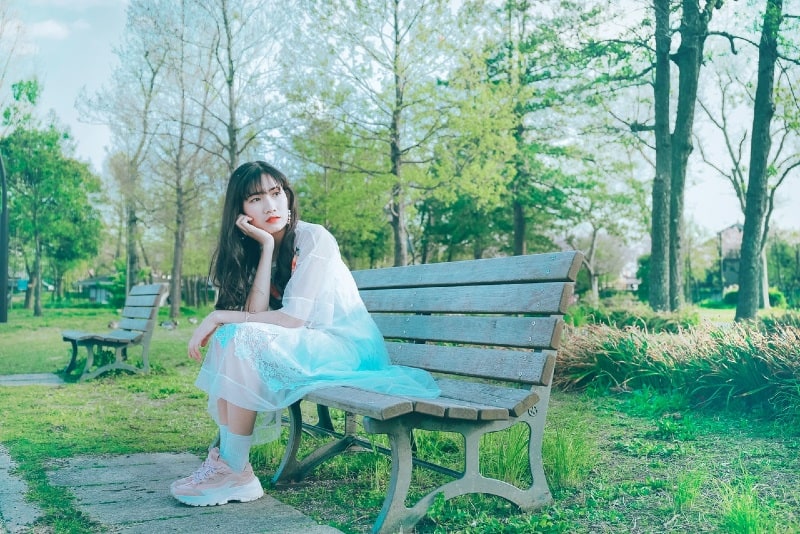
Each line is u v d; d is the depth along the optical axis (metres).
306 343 2.82
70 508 2.75
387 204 19.05
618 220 31.41
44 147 34.56
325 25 15.37
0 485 3.13
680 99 16.19
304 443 4.05
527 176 26.92
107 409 5.64
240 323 2.79
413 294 3.55
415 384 2.85
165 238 37.62
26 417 5.17
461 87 16.55
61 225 36.69
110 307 42.22
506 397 2.61
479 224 33.25
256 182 3.04
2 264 6.92
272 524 2.55
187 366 9.25
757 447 3.86
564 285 2.57
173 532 2.45
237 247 3.10
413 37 15.49
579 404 5.60
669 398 5.38
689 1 15.75
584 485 3.09
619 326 12.66
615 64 19.31
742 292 14.63
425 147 17.34
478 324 2.97
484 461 3.39
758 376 4.92
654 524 2.53
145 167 25.42
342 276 3.05
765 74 14.83
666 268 15.71
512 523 2.48
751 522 2.35
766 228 28.53
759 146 14.75
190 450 4.03
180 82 18.53
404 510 2.44
